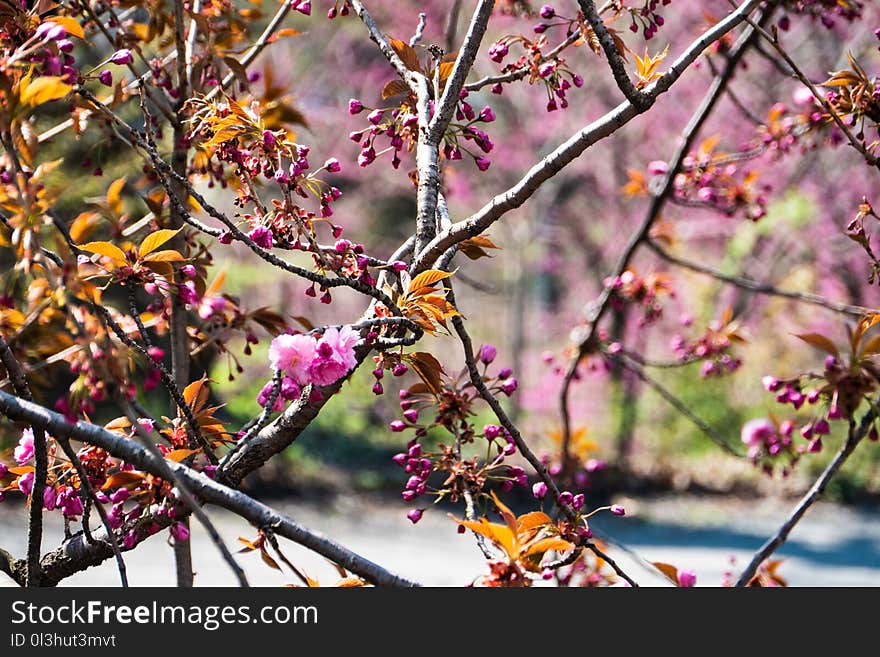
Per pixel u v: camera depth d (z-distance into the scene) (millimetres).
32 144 1788
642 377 4359
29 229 1689
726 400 14867
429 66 2545
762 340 14180
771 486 13961
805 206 11484
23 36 2137
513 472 2236
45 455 1935
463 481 2232
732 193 4461
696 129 4074
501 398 13742
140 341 2615
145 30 3027
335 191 2158
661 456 14641
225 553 1611
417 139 2477
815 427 2666
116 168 6770
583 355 4617
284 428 2137
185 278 2477
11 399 1771
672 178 4242
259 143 2174
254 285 13438
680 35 11883
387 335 2193
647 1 2580
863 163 11922
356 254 2131
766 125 4102
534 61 2564
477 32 2318
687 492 13961
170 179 2793
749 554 10812
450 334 2182
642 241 4438
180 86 2803
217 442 2164
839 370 2617
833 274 12914
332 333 1991
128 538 2023
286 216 2115
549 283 16719
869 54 9930
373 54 14125
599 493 13938
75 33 1941
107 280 2141
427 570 9703
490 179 13984
